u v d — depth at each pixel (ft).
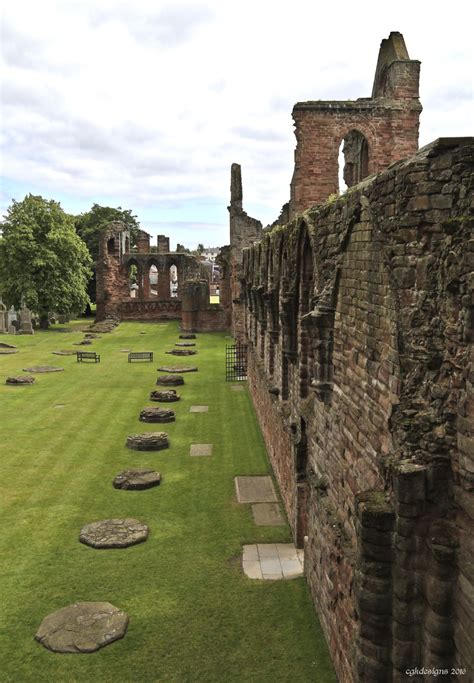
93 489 64.08
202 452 76.33
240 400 104.68
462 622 21.17
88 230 296.30
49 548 50.80
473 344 19.71
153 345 177.06
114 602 42.65
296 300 50.78
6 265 215.51
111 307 245.65
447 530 21.91
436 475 21.95
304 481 50.06
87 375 128.98
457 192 21.25
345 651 31.35
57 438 82.43
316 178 93.71
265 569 46.96
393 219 24.47
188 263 250.98
